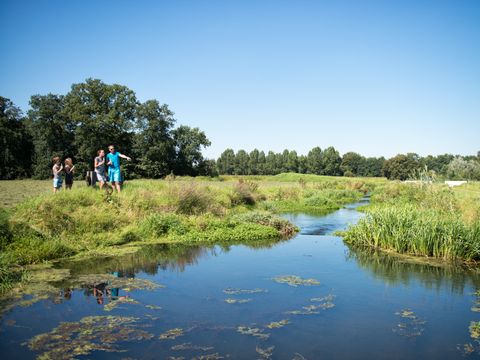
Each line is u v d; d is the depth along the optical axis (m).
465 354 5.65
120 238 13.13
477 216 13.73
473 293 8.43
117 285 8.61
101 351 5.54
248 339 6.04
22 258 10.09
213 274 9.74
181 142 72.44
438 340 6.11
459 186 32.03
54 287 8.38
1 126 52.97
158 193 17.44
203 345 5.80
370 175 120.31
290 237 15.44
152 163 62.12
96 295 7.91
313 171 110.56
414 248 12.30
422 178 20.97
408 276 9.75
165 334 6.16
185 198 17.31
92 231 12.91
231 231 15.09
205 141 73.19
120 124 57.03
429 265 10.88
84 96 56.62
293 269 10.34
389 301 7.88
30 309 7.08
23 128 59.94
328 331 6.39
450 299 8.04
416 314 7.19
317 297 8.07
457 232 11.64
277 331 6.36
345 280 9.34
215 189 22.41
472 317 7.08
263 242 14.26
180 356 5.44
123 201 15.16
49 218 12.14
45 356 5.35
